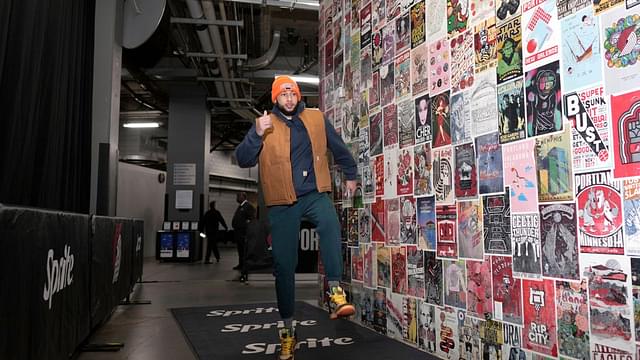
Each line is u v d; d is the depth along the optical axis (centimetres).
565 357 166
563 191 169
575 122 165
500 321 196
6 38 295
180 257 993
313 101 1136
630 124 146
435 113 246
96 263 263
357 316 327
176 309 386
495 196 202
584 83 162
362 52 333
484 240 207
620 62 150
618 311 148
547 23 178
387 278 288
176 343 272
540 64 180
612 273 151
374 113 312
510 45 196
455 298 225
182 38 772
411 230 264
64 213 187
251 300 448
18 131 325
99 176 530
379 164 303
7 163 312
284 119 237
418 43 263
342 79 367
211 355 240
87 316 238
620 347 147
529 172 184
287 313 228
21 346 136
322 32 418
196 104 1051
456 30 231
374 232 306
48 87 385
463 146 223
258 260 605
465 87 223
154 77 967
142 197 1167
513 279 190
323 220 230
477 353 209
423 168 255
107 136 556
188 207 1023
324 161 239
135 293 500
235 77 920
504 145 197
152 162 1525
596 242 156
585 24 162
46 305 161
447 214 233
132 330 308
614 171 151
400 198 277
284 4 577
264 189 235
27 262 141
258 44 924
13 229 130
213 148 1570
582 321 160
